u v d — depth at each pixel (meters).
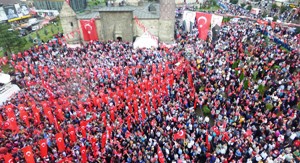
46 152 19.03
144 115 23.66
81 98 27.59
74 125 23.09
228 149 19.81
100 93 25.98
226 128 22.09
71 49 43.06
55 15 80.44
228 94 26.81
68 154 19.75
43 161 18.83
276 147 19.75
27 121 22.83
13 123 22.22
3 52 47.94
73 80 31.42
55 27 68.94
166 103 25.95
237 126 22.09
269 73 29.25
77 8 78.44
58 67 35.12
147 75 31.64
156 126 22.22
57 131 22.33
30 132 22.31
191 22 46.94
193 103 26.27
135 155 19.23
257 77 29.84
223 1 86.88
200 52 37.50
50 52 41.06
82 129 21.28
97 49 41.22
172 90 27.89
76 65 35.59
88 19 45.38
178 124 22.14
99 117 23.97
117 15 43.75
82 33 47.38
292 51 34.66
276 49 35.53
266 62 32.38
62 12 43.94
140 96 26.17
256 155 18.28
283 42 39.78
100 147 20.47
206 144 20.33
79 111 24.59
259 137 21.05
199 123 22.80
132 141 20.44
